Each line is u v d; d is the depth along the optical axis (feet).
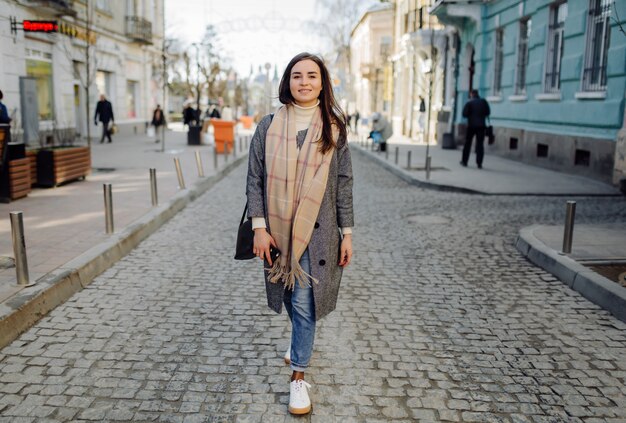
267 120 10.34
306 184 9.77
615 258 19.22
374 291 17.40
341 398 10.98
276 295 10.41
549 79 48.42
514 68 55.42
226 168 47.57
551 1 46.80
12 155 29.55
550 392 11.34
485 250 22.45
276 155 9.86
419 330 14.39
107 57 85.56
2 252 18.85
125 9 93.35
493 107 61.46
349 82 127.75
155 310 15.51
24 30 54.24
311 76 9.78
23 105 56.34
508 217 28.94
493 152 61.72
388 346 13.39
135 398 10.85
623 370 12.30
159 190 33.60
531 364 12.55
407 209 31.42
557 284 18.20
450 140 73.72
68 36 67.62
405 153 67.00
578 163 43.19
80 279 17.17
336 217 10.41
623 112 36.60
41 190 33.01
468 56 72.79
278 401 10.82
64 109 68.69
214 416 10.27
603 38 39.63
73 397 10.84
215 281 18.13
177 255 21.18
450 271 19.61
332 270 10.32
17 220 15.12
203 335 13.87
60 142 53.11
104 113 74.79
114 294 16.74
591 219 27.58
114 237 21.24
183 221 27.43
